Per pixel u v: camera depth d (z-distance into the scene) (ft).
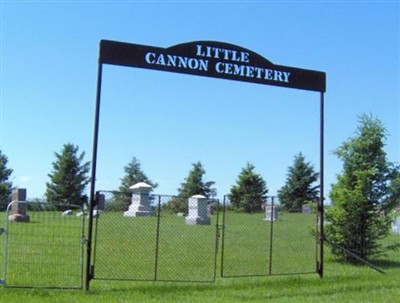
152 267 50.42
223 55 43.96
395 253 67.41
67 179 206.69
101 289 38.11
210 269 50.62
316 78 47.88
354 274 49.73
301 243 75.05
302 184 227.20
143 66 41.19
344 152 60.13
